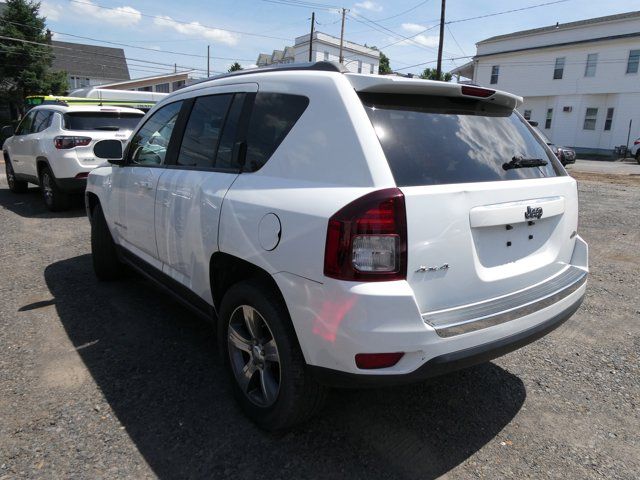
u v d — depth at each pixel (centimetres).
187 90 358
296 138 247
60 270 527
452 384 319
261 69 297
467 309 229
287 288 229
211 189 284
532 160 273
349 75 239
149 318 407
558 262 287
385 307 203
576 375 332
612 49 3225
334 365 216
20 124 990
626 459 250
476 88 256
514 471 240
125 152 420
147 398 293
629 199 1125
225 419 274
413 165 223
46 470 233
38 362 333
